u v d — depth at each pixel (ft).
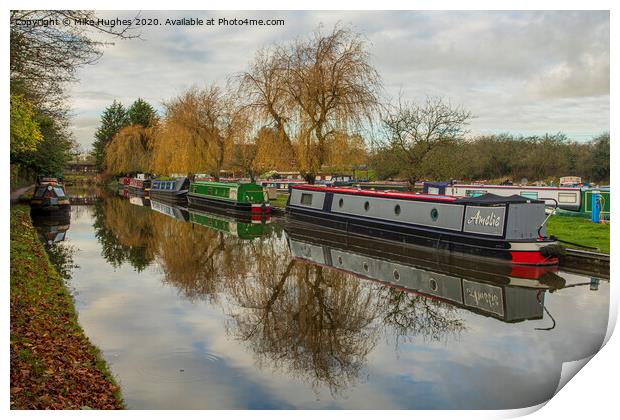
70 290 43.11
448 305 39.52
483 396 24.03
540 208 50.60
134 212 111.45
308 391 24.99
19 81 44.34
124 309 37.68
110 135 247.09
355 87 79.87
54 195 99.40
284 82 82.69
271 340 31.94
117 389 23.93
